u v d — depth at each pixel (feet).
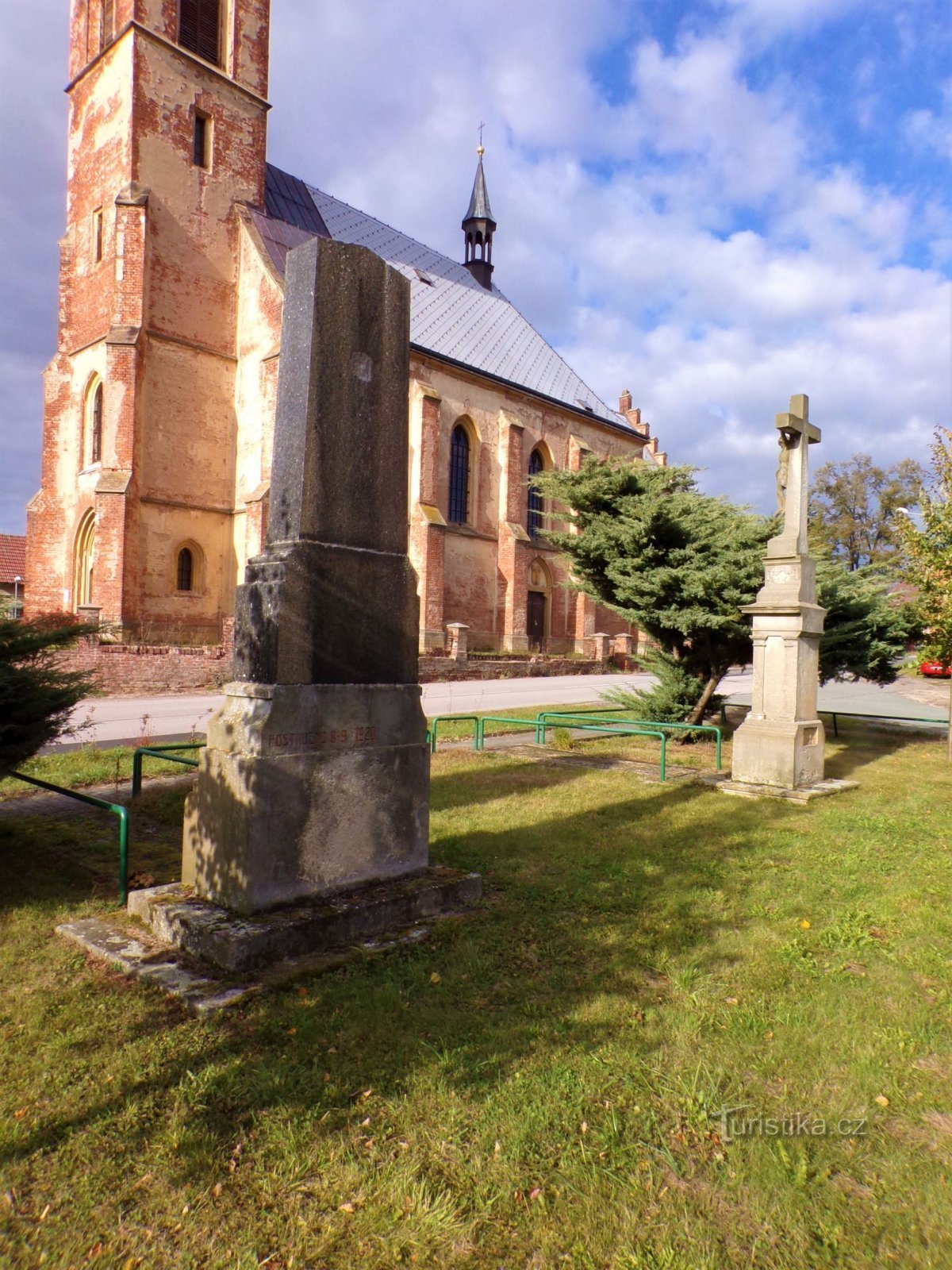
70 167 98.99
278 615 15.98
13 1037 12.00
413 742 18.63
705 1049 11.94
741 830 25.41
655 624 45.88
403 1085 10.82
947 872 21.20
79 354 97.19
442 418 115.65
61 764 34.47
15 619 21.20
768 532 43.04
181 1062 11.32
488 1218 8.55
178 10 92.99
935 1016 13.15
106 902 17.78
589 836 24.43
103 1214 8.51
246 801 15.40
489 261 157.79
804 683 33.53
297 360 17.15
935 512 42.22
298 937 14.97
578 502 46.78
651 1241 8.26
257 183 102.63
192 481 94.17
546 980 14.15
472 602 120.78
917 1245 8.28
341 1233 8.30
